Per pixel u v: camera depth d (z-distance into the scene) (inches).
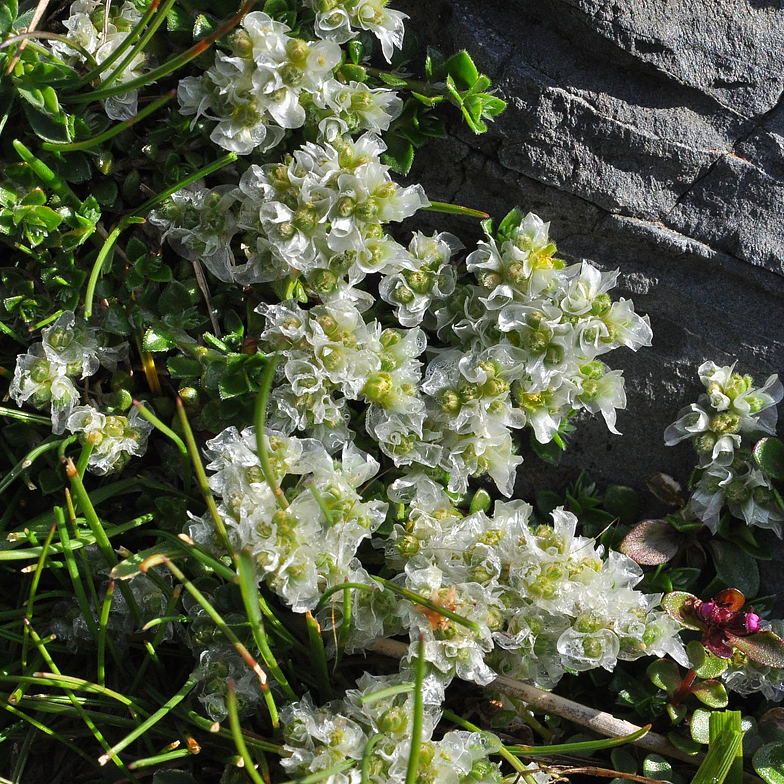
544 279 13.1
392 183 12.9
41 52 12.9
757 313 13.5
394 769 12.6
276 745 12.7
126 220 13.1
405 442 13.1
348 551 12.8
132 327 13.2
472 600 12.9
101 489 13.2
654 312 13.5
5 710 13.2
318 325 12.9
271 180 12.9
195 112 13.0
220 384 13.0
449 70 13.1
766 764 13.1
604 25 13.1
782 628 13.4
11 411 13.0
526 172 13.3
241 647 12.4
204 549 12.7
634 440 13.6
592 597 13.0
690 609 13.2
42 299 13.2
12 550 12.9
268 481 12.6
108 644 13.0
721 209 13.4
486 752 12.9
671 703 13.3
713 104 13.3
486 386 13.1
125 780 13.1
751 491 13.5
